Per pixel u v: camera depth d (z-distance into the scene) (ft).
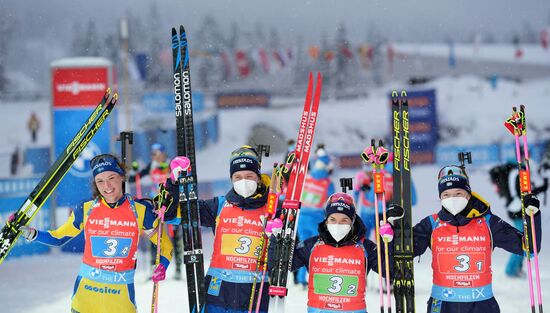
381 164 53.11
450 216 51.62
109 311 51.16
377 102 451.12
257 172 54.65
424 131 263.08
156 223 53.52
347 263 50.98
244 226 54.39
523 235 52.08
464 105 442.91
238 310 53.67
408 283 51.06
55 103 121.19
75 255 118.73
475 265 51.03
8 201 116.26
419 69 655.35
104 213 52.03
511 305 76.38
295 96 470.39
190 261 53.01
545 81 494.59
